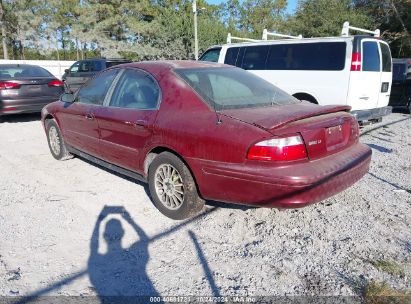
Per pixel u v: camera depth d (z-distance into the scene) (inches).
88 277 118.7
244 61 342.3
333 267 122.0
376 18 1026.1
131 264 125.6
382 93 313.9
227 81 168.2
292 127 128.6
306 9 1148.5
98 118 188.4
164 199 159.8
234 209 164.6
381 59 305.1
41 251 133.3
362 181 197.6
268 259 127.1
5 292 111.0
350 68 276.8
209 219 156.2
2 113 364.8
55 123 237.0
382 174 209.2
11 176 214.1
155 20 1475.1
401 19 946.1
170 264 125.4
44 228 150.2
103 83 197.9
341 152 146.3
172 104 155.3
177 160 148.6
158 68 170.4
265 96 166.4
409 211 161.2
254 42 339.3
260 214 159.8
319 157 133.8
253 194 129.0
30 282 116.0
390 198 175.0
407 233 142.7
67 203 174.6
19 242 139.3
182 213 151.6
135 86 176.1
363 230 144.9
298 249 132.9
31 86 372.8
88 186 196.2
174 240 140.5
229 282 115.5
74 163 237.3
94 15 1489.9
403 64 445.7
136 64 184.2
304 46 303.7
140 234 145.3
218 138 133.6
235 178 130.8
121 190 189.8
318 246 134.5
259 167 126.1
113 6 1531.7
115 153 182.9
